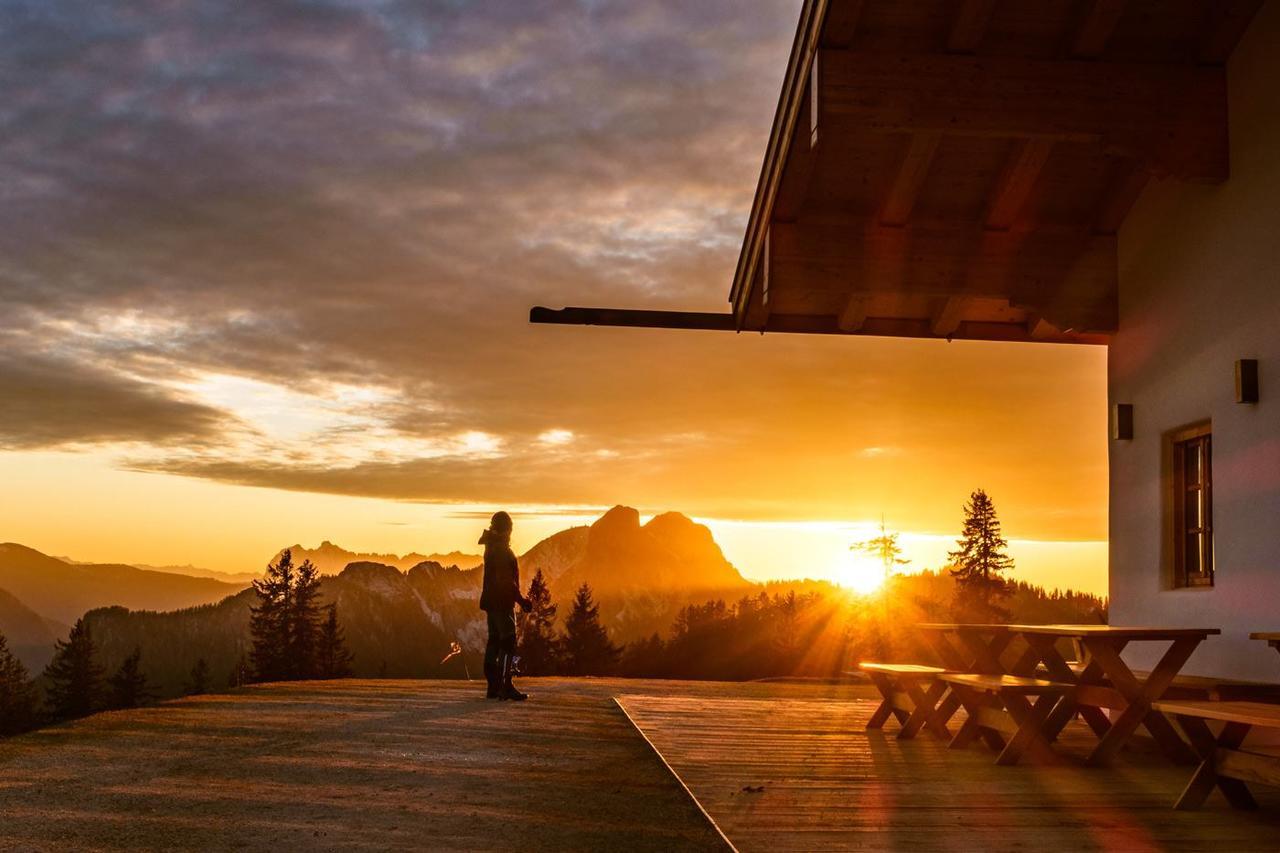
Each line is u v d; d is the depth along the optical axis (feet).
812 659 220.02
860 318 36.35
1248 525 26.58
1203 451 29.71
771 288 32.81
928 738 27.53
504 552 35.58
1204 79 28.40
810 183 32.65
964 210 33.47
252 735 25.00
